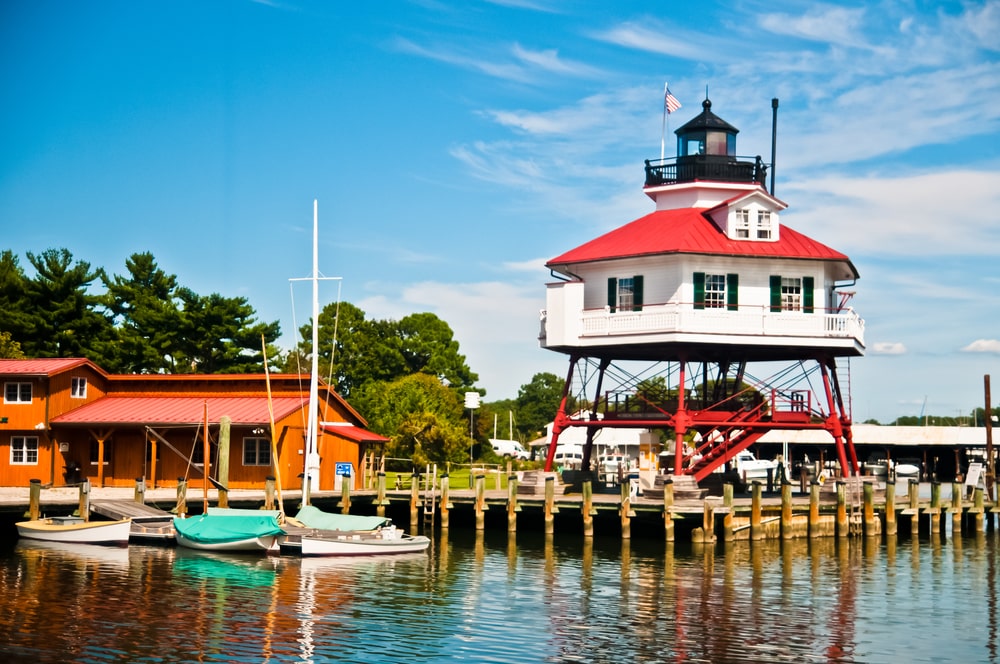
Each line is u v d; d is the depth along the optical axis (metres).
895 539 55.22
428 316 125.69
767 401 57.56
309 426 59.66
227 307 95.12
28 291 91.19
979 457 116.25
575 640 31.88
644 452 64.38
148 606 35.06
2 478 65.00
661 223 60.25
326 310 119.62
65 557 43.75
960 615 36.16
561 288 58.03
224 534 45.47
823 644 31.98
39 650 29.88
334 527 47.94
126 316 99.06
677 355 61.00
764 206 57.91
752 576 42.34
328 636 31.92
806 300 57.62
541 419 194.75
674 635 32.59
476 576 41.50
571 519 56.38
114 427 63.06
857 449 126.19
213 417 61.97
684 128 63.06
